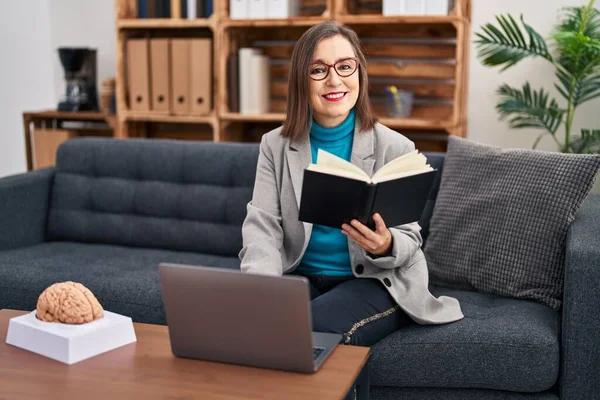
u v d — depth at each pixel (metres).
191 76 3.70
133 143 2.81
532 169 2.18
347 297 1.84
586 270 1.80
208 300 1.41
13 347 1.52
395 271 1.95
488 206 2.20
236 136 3.89
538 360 1.79
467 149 2.36
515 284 2.11
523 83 3.49
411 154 1.74
